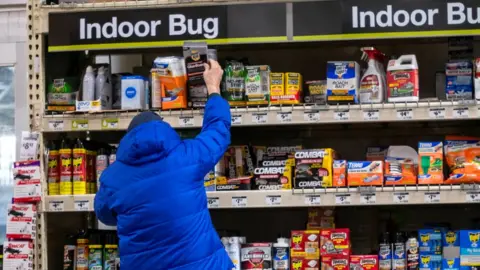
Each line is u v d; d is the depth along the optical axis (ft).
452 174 12.37
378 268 12.59
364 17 12.52
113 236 13.33
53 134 13.84
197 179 10.55
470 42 13.64
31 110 13.30
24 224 13.01
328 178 12.55
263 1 12.76
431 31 12.41
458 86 12.63
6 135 17.01
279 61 14.90
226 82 12.80
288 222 14.73
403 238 12.79
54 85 13.47
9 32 16.94
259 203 12.57
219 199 12.63
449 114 12.22
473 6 12.37
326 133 14.69
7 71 17.06
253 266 12.81
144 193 10.29
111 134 15.14
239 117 12.64
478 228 13.60
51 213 13.61
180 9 12.95
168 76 12.81
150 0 13.05
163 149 10.37
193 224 10.31
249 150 13.66
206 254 10.33
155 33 12.98
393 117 12.34
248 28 12.76
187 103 12.85
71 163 13.20
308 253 12.67
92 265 13.23
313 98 13.03
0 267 14.62
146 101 13.16
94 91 13.34
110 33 13.08
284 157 13.05
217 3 12.86
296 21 12.67
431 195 12.26
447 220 14.26
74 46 13.20
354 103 12.59
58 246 13.96
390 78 12.56
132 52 14.87
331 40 12.85
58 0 13.78
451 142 12.60
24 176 13.08
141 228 10.31
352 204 12.39
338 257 12.57
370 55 12.80
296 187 12.62
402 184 12.45
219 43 12.81
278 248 12.79
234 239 12.83
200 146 10.68
